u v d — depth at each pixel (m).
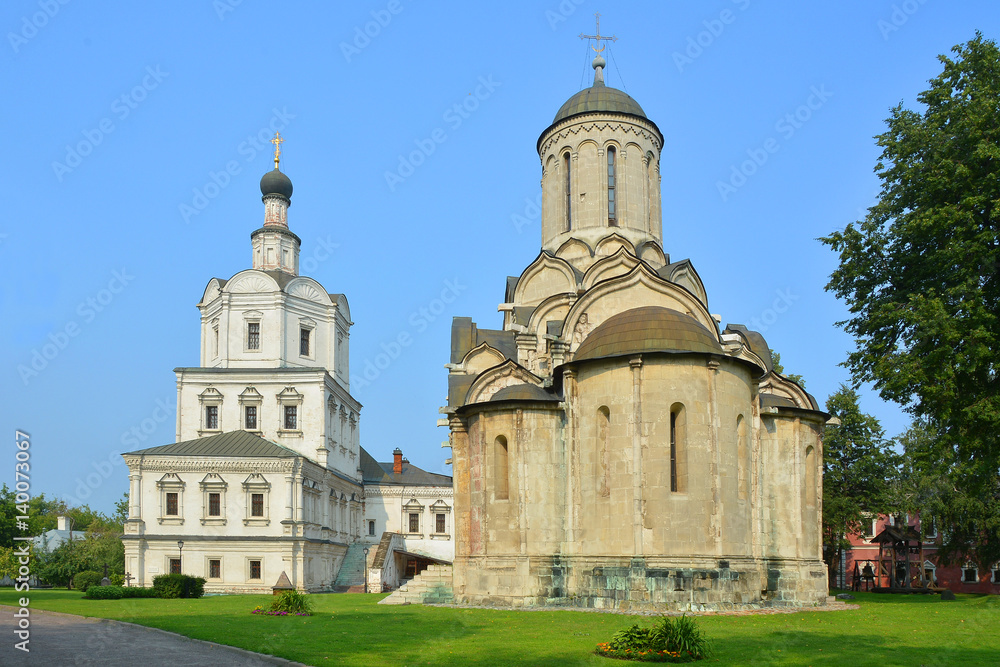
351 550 72.81
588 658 18.88
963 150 35.94
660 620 22.72
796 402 40.38
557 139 45.28
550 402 34.03
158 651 21.19
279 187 75.50
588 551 32.69
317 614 32.56
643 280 38.03
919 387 35.81
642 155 44.66
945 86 38.09
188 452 60.75
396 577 73.12
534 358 39.47
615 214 43.91
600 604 31.33
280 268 73.56
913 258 37.53
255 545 59.41
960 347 34.50
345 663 18.27
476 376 37.41
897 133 39.16
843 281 39.78
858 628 25.48
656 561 30.44
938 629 25.34
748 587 31.70
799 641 22.09
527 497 33.38
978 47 37.28
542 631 24.25
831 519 55.91
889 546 64.00
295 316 71.06
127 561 58.75
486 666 17.75
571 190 44.38
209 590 58.69
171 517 59.81
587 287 39.72
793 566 35.81
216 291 71.25
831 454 59.66
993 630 25.05
